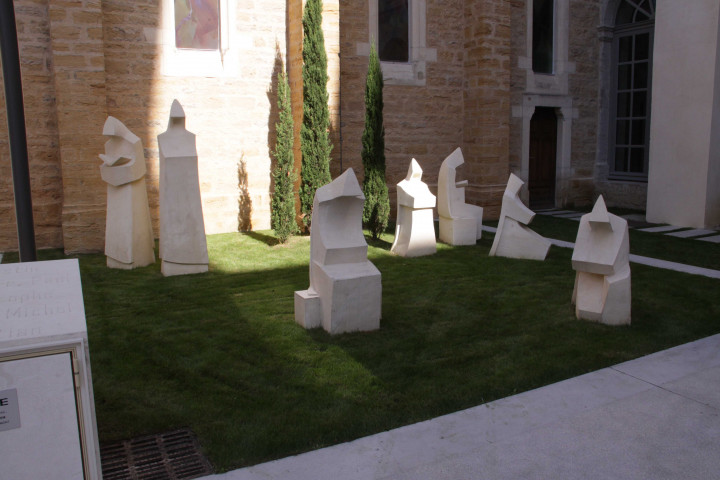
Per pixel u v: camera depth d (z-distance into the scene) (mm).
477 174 12945
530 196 14609
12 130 3455
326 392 4125
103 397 4027
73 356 2184
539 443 3471
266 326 5527
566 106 14617
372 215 10062
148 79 9969
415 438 3516
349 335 5316
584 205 15297
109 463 3256
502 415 3816
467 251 9234
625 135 14891
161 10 9914
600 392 4176
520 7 13523
